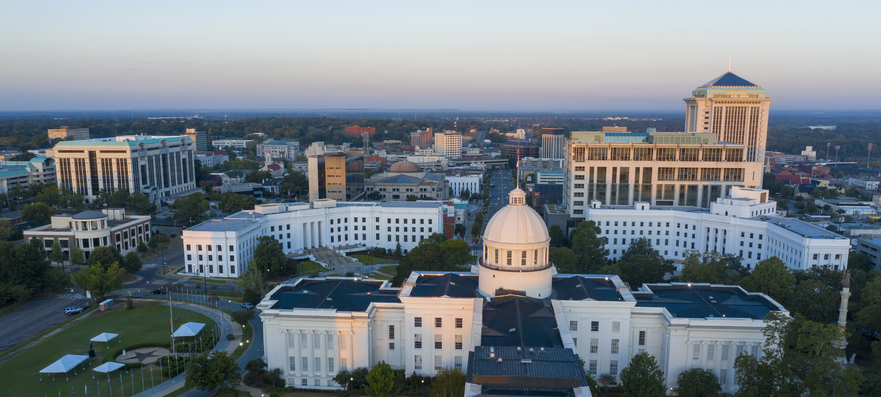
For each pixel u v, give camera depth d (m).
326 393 134.25
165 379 137.62
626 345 134.75
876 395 117.56
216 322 175.50
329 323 135.75
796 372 109.00
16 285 190.62
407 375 139.00
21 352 152.75
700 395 119.56
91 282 190.12
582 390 91.50
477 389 93.94
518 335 114.50
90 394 129.50
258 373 139.88
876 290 148.62
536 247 136.62
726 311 133.00
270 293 148.88
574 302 134.25
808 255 193.88
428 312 137.00
